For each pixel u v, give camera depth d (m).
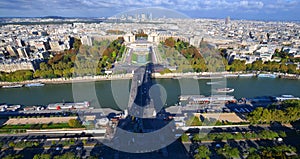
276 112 190.00
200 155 150.25
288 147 154.88
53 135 184.38
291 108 192.75
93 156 149.62
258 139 174.88
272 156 140.12
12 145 167.88
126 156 156.25
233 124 193.88
